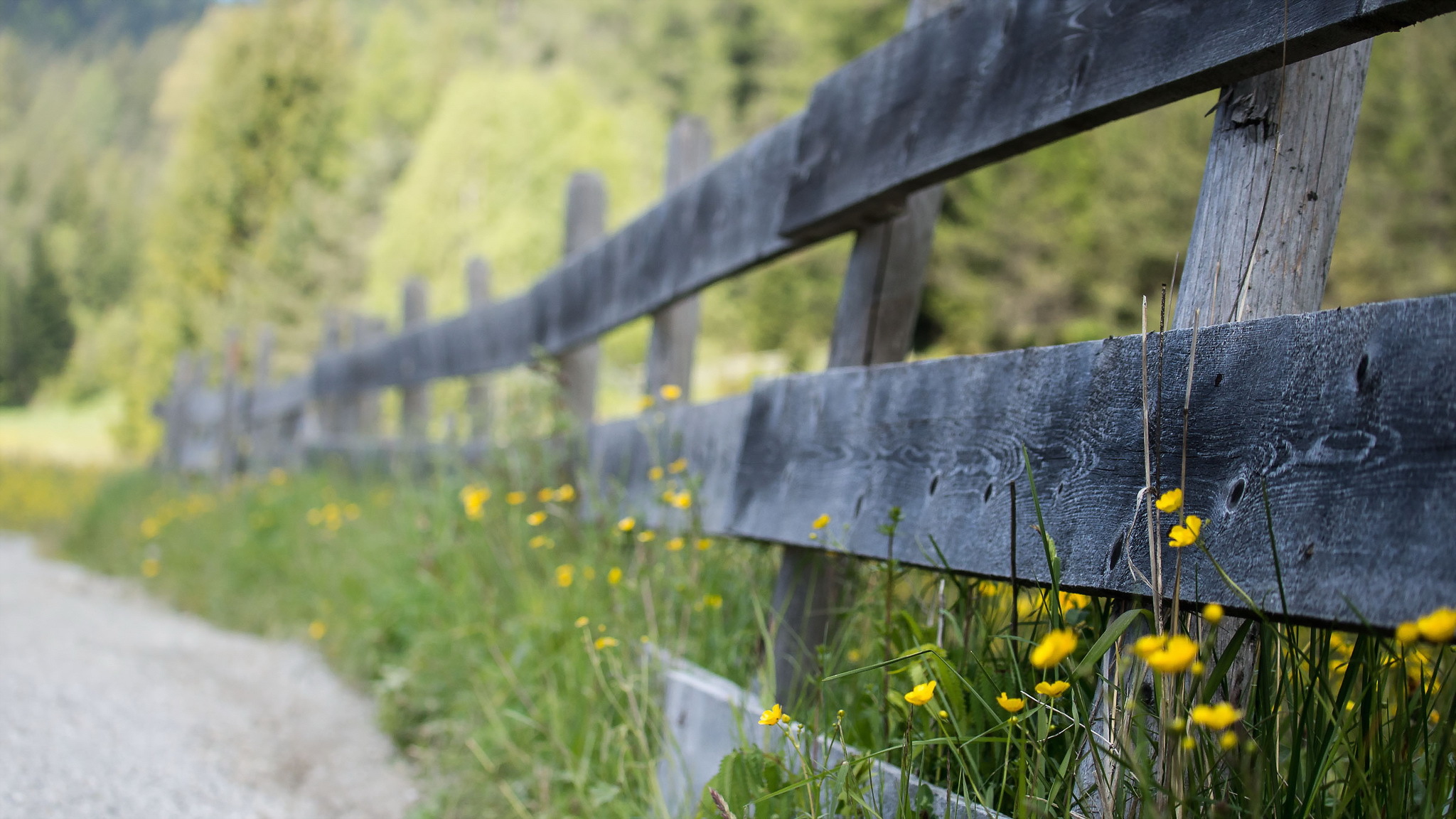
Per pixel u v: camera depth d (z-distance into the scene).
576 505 3.92
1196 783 1.23
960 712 1.39
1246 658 1.35
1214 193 1.44
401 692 3.32
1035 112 1.74
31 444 37.19
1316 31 1.26
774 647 2.29
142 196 76.06
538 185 27.69
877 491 1.94
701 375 22.14
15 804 2.45
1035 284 18.41
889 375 2.00
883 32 26.31
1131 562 1.29
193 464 11.62
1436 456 1.03
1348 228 17.02
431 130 30.47
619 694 2.52
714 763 2.12
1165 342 1.37
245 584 5.71
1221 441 1.26
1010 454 1.62
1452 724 1.10
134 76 95.38
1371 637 1.14
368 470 6.67
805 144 2.54
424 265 27.84
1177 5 1.50
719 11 33.00
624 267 3.94
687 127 3.75
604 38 40.28
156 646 4.59
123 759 2.88
